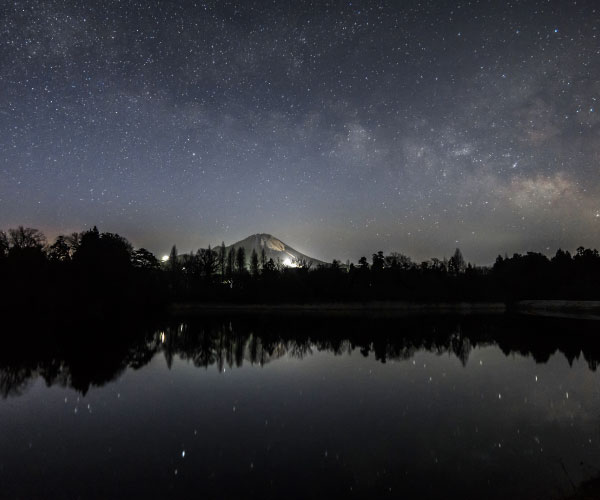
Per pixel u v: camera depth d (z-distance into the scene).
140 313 75.88
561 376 25.03
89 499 10.34
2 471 11.95
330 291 104.12
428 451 13.23
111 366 28.23
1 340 39.88
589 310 87.38
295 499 10.19
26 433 15.15
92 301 60.16
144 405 18.80
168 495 10.48
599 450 13.31
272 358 31.94
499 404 18.81
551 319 68.56
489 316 76.50
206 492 10.64
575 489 10.49
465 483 11.00
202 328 54.62
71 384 22.97
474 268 124.50
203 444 14.00
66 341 39.69
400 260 121.69
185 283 105.12
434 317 74.12
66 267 60.81
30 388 22.02
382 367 28.11
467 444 13.88
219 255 137.75
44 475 11.70
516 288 114.19
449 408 18.23
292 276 108.50
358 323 62.38
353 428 15.56
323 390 21.64
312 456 12.89
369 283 107.94
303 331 51.50
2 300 49.19
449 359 31.23
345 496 10.36
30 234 74.00
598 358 31.33
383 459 12.62
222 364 29.39
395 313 85.38
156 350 35.66
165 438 14.56
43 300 53.06
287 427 15.66
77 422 16.44
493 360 30.69
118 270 66.94
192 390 21.67
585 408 18.20
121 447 13.74
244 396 20.44
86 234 71.25
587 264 118.44
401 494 10.39
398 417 16.89
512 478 11.28
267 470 11.87
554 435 14.71
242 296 100.88
